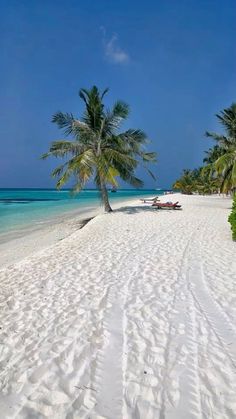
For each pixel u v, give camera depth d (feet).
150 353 12.85
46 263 27.25
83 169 61.52
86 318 16.11
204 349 13.04
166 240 36.01
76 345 13.56
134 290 19.93
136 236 38.88
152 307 17.29
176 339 13.87
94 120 66.23
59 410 9.92
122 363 12.24
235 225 34.55
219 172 83.51
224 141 91.71
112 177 63.36
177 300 18.20
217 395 10.46
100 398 10.42
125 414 9.73
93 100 65.92
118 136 66.23
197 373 11.55
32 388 10.92
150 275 22.93
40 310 17.22
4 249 38.81
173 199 134.51
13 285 21.53
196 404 10.10
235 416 9.61
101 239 37.70
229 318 15.79
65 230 54.29
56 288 20.68
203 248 31.60
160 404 10.13
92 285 21.04
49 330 14.93
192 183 248.73
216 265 25.26
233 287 20.13
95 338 14.12
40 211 91.71
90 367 12.03
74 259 28.27
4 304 18.19
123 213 66.59
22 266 26.50
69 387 10.96
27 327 15.26
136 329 14.87
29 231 53.26
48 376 11.53
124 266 25.41
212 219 55.52
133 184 71.15
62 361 12.42
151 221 52.80
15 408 10.00
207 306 17.29
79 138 67.41
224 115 87.25
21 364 12.25
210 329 14.70
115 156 64.18
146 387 10.89
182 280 21.70
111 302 18.10
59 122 65.77
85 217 73.77
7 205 121.19
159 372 11.66
